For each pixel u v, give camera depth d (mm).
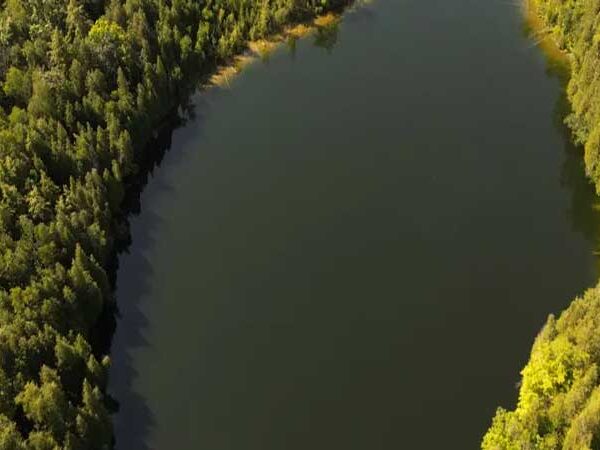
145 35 154750
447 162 144750
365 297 122062
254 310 121812
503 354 112438
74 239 117688
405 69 166625
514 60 167125
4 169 120125
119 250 133250
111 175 133125
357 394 108688
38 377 100062
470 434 102750
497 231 131625
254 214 138000
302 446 103500
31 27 145250
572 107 149750
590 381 89250
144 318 121750
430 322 117625
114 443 105188
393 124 153500
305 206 138500
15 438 90062
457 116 154250
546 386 92750
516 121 152625
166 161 150250
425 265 126438
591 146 133375
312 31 177625
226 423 106812
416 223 133625
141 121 144250
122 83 143125
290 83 165750
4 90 135625
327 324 118562
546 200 137000
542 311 118500
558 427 88750
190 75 164000
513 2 182625
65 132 130375
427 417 105062
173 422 107375
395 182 141375
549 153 145750
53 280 109625
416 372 110750
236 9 173375
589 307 99625
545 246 128875
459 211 135375
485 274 124625
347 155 147625
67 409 96312
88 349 105625
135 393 111312
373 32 177500
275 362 114000
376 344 115000
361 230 133000
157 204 141625
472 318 117875
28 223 114250
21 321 102000
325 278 125625
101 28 148375
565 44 165250
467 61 167375
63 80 138250
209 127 156500
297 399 108875
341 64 169500
